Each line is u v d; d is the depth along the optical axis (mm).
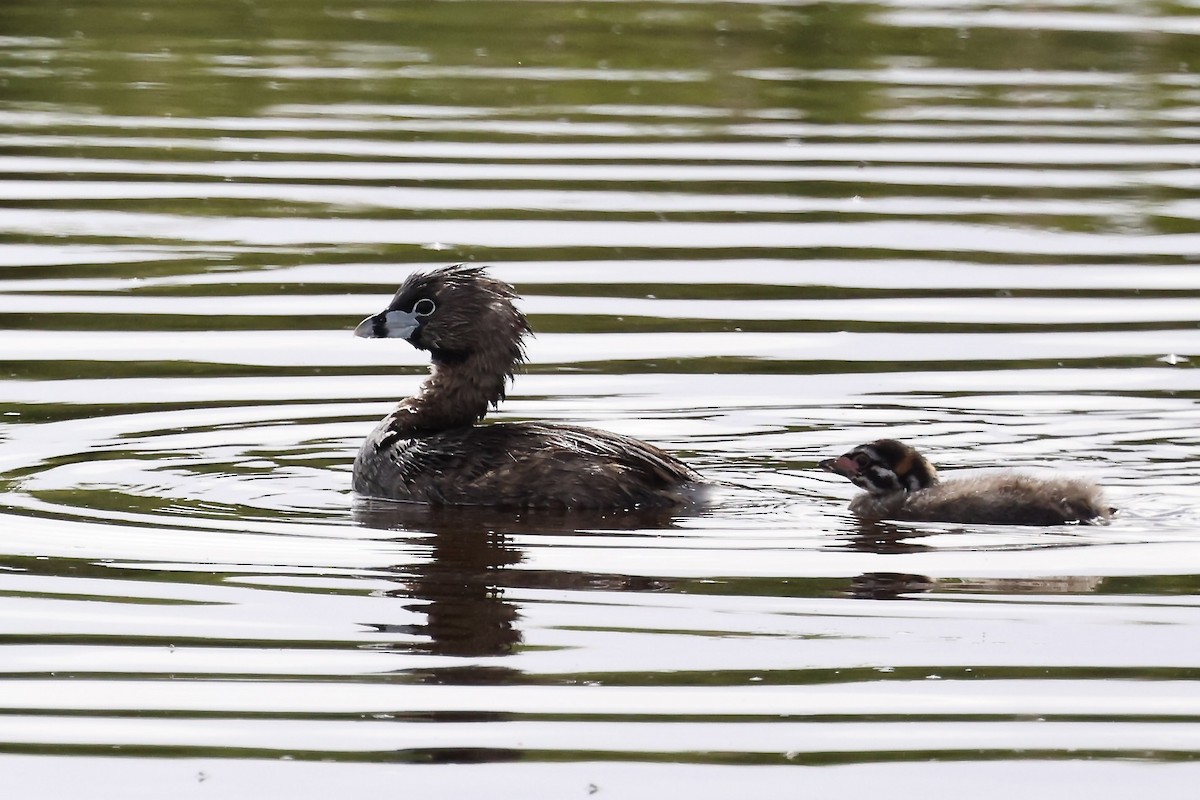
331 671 11172
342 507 14344
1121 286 20891
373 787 9844
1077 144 26953
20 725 10484
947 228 22938
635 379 17703
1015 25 35000
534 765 10070
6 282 20422
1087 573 12867
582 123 27594
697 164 25500
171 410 16641
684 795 9789
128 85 29266
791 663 11344
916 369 18047
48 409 16531
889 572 12844
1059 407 16938
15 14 34156
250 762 10086
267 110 27906
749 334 19078
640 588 12539
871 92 29875
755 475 15164
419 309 15531
